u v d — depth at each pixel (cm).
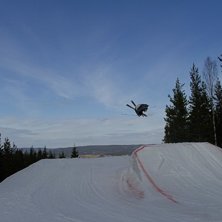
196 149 2208
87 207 1298
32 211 1255
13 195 1670
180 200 1388
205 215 1076
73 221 1058
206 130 4447
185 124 4809
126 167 2381
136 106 2194
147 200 1429
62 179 2086
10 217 1164
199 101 4519
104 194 1616
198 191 1580
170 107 4988
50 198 1538
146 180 1825
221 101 4569
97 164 2566
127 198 1499
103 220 1054
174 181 1805
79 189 1767
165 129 5062
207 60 4381
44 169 2438
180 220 1016
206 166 2017
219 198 1398
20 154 6838
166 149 2230
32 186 1928
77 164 2577
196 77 4606
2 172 5594
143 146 2308
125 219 1057
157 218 1055
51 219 1101
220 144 4450
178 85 4972
